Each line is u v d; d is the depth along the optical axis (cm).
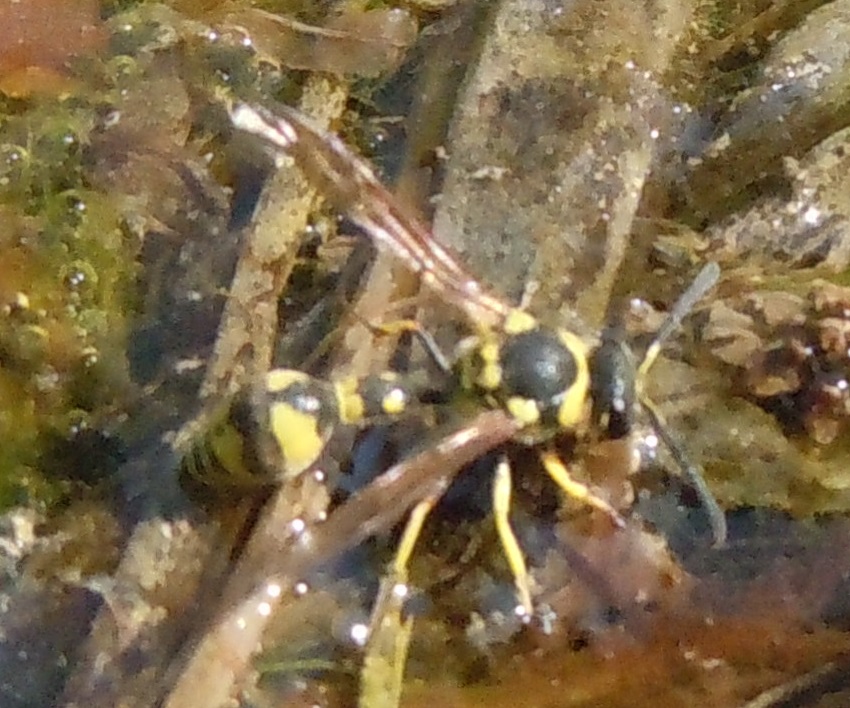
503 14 10
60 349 9
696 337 9
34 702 9
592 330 9
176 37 10
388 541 9
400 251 9
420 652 9
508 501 9
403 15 10
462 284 9
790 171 10
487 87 10
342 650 9
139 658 9
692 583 9
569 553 9
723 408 9
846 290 9
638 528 9
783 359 9
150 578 9
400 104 10
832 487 9
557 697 9
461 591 9
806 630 9
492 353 9
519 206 9
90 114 10
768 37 10
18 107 10
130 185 10
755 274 10
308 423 9
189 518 9
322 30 10
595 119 10
